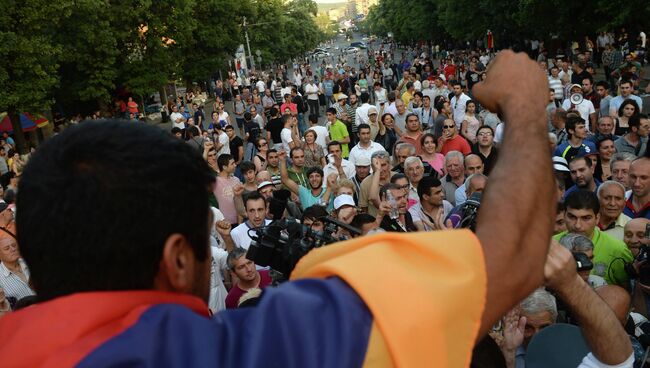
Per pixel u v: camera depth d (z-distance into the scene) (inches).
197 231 30.2
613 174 256.5
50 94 1127.6
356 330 26.1
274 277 78.9
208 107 1721.2
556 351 89.6
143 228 28.0
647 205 218.2
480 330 28.1
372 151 359.9
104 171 27.9
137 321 26.8
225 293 207.5
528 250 29.1
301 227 65.1
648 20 898.1
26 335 27.3
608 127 347.9
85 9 968.3
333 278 28.3
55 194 27.6
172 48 1353.3
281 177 311.6
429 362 26.0
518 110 31.9
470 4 1428.4
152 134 29.8
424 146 340.5
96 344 26.2
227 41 1649.9
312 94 1009.5
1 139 889.5
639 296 151.2
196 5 1475.1
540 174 30.4
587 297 57.9
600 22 975.6
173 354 26.0
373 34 6648.6
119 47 1219.2
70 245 27.6
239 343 26.4
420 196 262.4
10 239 209.3
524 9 1037.8
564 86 600.7
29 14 797.2
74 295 27.9
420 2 2277.3
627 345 59.9
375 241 30.3
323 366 25.3
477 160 287.4
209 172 31.6
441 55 2204.7
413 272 27.9
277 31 2844.5
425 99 543.2
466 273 27.8
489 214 30.0
